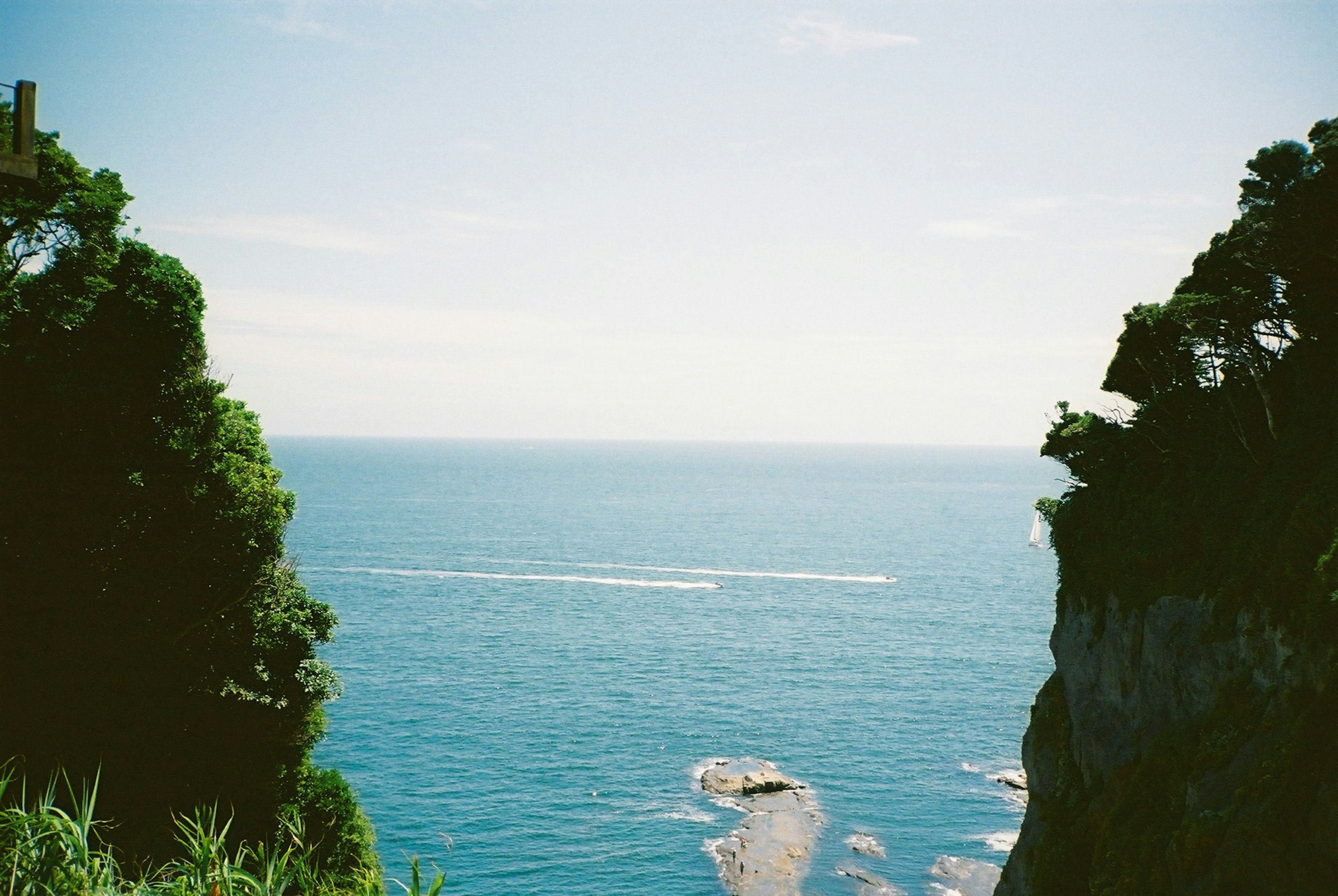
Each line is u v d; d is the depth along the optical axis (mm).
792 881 61531
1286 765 28484
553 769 80250
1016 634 134375
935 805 74625
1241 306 39969
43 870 11141
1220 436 40094
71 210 35031
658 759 83125
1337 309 37562
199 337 37000
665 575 182625
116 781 33219
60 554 35156
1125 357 44969
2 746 31125
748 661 117438
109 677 34750
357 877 14117
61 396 33781
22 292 34625
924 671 114000
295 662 40250
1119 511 45062
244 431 41938
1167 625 38875
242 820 36812
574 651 120438
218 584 37875
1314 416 35688
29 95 15781
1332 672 28578
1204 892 29391
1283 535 32844
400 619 137250
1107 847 36625
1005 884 47469
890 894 60312
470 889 60844
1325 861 26000
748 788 75938
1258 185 38281
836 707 98938
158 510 37156
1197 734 35031
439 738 87062
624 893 60688
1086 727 43688
